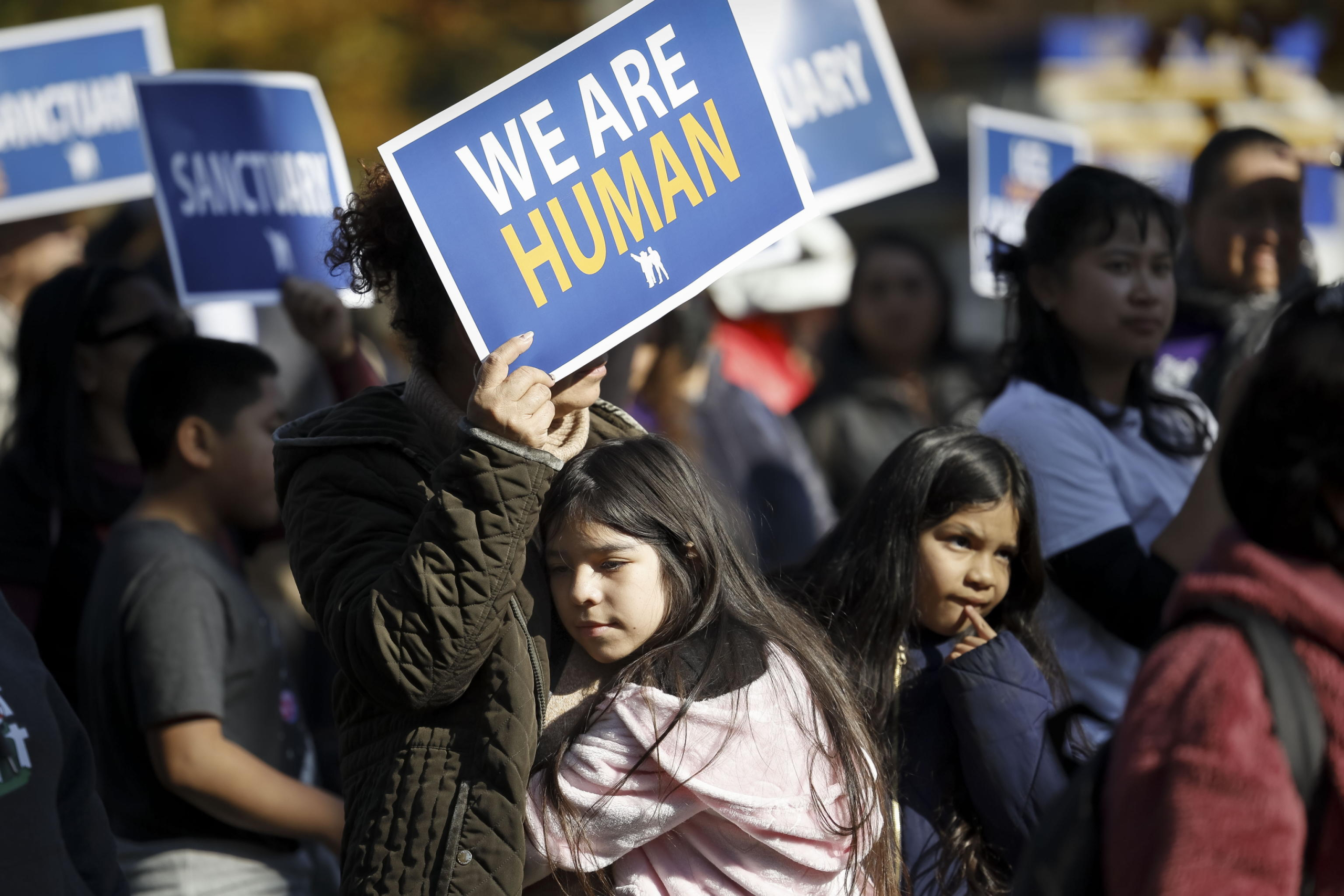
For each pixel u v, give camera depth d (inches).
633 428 370.0
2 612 305.0
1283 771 225.6
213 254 585.6
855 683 374.6
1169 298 483.2
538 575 325.7
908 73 1828.2
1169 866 223.5
